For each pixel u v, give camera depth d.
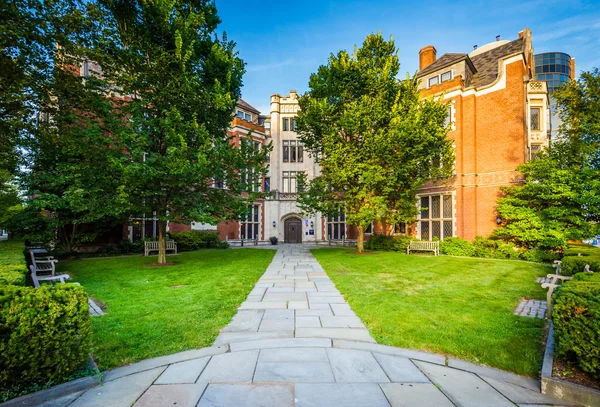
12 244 10.32
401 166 13.45
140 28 10.07
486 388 2.98
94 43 9.01
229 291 6.99
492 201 15.62
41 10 6.88
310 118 14.27
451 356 3.70
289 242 27.41
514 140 15.12
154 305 5.81
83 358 3.15
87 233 14.26
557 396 2.83
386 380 3.11
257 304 6.03
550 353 3.45
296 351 3.79
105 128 10.42
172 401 2.72
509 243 14.09
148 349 3.82
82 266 10.98
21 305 2.79
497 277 8.93
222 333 4.43
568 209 12.61
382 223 20.00
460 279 8.61
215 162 10.30
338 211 15.70
